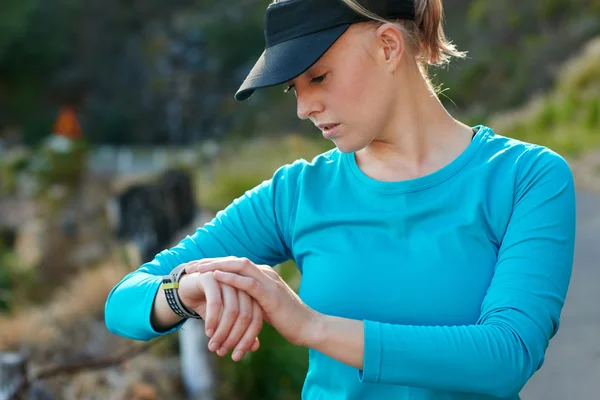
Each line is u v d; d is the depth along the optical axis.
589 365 4.08
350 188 1.45
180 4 41.66
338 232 1.44
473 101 21.19
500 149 1.43
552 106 13.70
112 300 1.43
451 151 1.44
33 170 10.66
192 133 37.31
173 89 38.06
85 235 9.52
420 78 1.43
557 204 1.35
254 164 10.00
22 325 5.00
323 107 1.34
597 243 6.39
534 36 21.56
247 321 1.26
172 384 4.25
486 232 1.38
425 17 1.40
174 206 4.88
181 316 1.36
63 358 4.54
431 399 1.37
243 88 1.30
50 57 39.53
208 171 10.09
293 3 1.30
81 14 40.69
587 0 20.83
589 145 11.07
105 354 4.55
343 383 1.41
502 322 1.26
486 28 23.09
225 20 38.53
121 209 4.95
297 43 1.29
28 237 9.99
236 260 1.27
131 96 39.38
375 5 1.31
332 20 1.29
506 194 1.38
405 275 1.38
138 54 39.97
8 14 39.03
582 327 4.58
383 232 1.41
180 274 1.33
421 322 1.37
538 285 1.29
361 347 1.23
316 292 1.43
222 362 4.28
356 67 1.32
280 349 4.31
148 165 20.89
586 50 16.12
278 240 1.53
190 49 38.66
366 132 1.36
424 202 1.40
